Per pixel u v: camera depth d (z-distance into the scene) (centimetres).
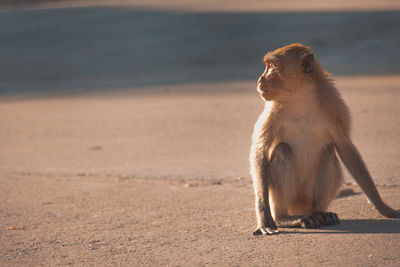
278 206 964
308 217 930
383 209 946
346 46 5062
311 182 1001
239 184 1390
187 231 970
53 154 1883
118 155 1811
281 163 949
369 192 944
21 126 2525
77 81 4478
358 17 6569
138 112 2716
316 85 955
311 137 971
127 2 10944
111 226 1040
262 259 771
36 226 1065
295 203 1012
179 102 2988
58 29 7100
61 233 1002
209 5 8962
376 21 6184
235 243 866
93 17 7938
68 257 852
